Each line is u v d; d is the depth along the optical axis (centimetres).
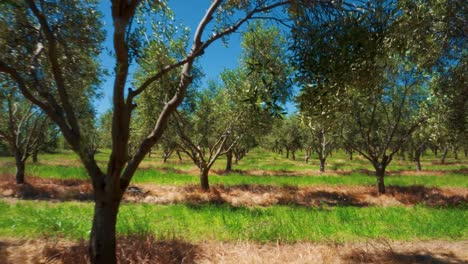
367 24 473
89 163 542
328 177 2717
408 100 1842
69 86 754
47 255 683
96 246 527
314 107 514
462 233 1009
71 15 677
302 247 817
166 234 894
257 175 2891
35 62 591
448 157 7194
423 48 927
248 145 3344
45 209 1173
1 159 3341
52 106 548
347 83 488
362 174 3147
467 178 2730
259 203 1623
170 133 1836
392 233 988
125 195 1597
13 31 621
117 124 499
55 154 5156
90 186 1736
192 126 1952
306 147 5016
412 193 1936
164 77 1405
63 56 681
